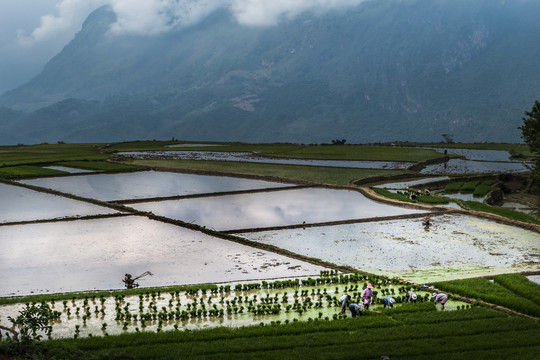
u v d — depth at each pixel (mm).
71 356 24844
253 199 67500
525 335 27219
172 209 60938
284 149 143125
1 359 24266
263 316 31312
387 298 32219
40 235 48875
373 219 55406
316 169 96062
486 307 31734
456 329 28109
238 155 128125
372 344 26359
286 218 56000
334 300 33219
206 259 41906
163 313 30875
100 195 69812
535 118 74750
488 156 125000
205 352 25781
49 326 29094
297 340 27109
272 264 40906
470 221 54938
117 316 30734
